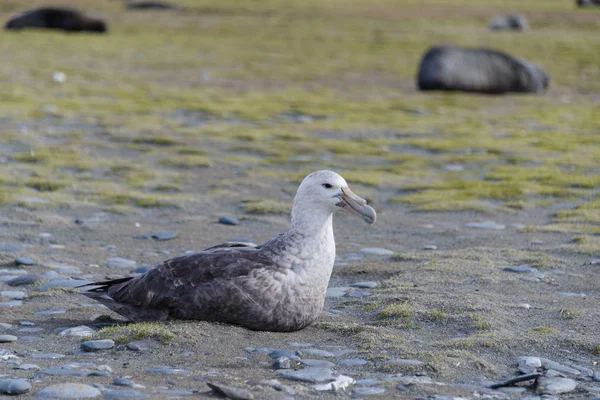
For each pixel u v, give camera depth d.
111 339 7.88
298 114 26.33
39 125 22.33
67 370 7.02
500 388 7.00
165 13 72.19
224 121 24.66
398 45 51.41
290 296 8.12
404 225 13.95
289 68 39.69
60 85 30.73
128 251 12.04
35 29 53.34
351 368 7.36
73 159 18.39
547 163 19.27
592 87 35.75
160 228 13.46
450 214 14.70
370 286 10.30
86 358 7.45
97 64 38.34
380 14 75.44
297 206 8.34
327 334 8.35
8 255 11.39
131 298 8.37
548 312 9.09
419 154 20.69
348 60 43.59
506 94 33.50
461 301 9.30
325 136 22.84
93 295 8.61
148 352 7.59
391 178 17.70
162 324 8.16
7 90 28.33
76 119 23.44
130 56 42.28
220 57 43.38
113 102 27.19
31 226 13.11
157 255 11.85
